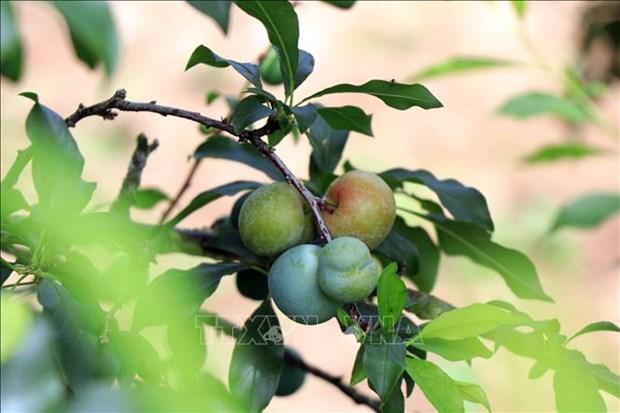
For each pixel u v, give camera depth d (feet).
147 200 4.92
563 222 4.98
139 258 3.98
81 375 3.46
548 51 12.73
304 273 3.73
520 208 12.37
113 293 3.83
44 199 3.74
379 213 3.91
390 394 3.64
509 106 5.18
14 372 3.21
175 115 3.84
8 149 8.69
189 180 4.77
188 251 4.29
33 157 3.74
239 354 3.85
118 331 3.63
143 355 3.68
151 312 3.81
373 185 3.92
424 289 4.46
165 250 4.26
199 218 11.10
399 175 4.26
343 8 4.72
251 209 3.90
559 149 5.25
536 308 9.91
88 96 12.66
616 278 10.85
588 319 10.38
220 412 3.31
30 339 3.24
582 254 11.20
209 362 4.16
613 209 4.95
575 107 5.19
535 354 3.92
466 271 9.94
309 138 4.25
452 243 4.34
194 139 12.66
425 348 3.73
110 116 3.85
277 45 3.83
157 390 3.27
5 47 3.19
